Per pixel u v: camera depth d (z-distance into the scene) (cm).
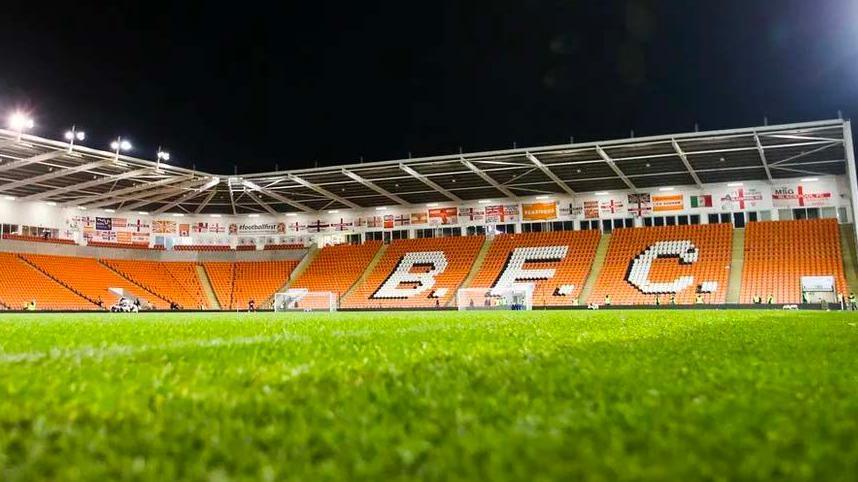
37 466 198
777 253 4259
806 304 3725
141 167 3994
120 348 612
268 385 346
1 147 3388
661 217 4856
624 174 4253
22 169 3856
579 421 249
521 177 4359
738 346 634
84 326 1245
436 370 409
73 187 4375
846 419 258
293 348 602
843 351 580
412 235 5506
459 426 238
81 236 5134
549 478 178
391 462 196
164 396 313
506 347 600
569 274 4672
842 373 404
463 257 5138
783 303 3803
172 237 5606
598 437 225
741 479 180
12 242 4766
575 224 5088
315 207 5469
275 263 5609
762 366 441
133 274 5234
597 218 4862
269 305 5203
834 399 304
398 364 448
